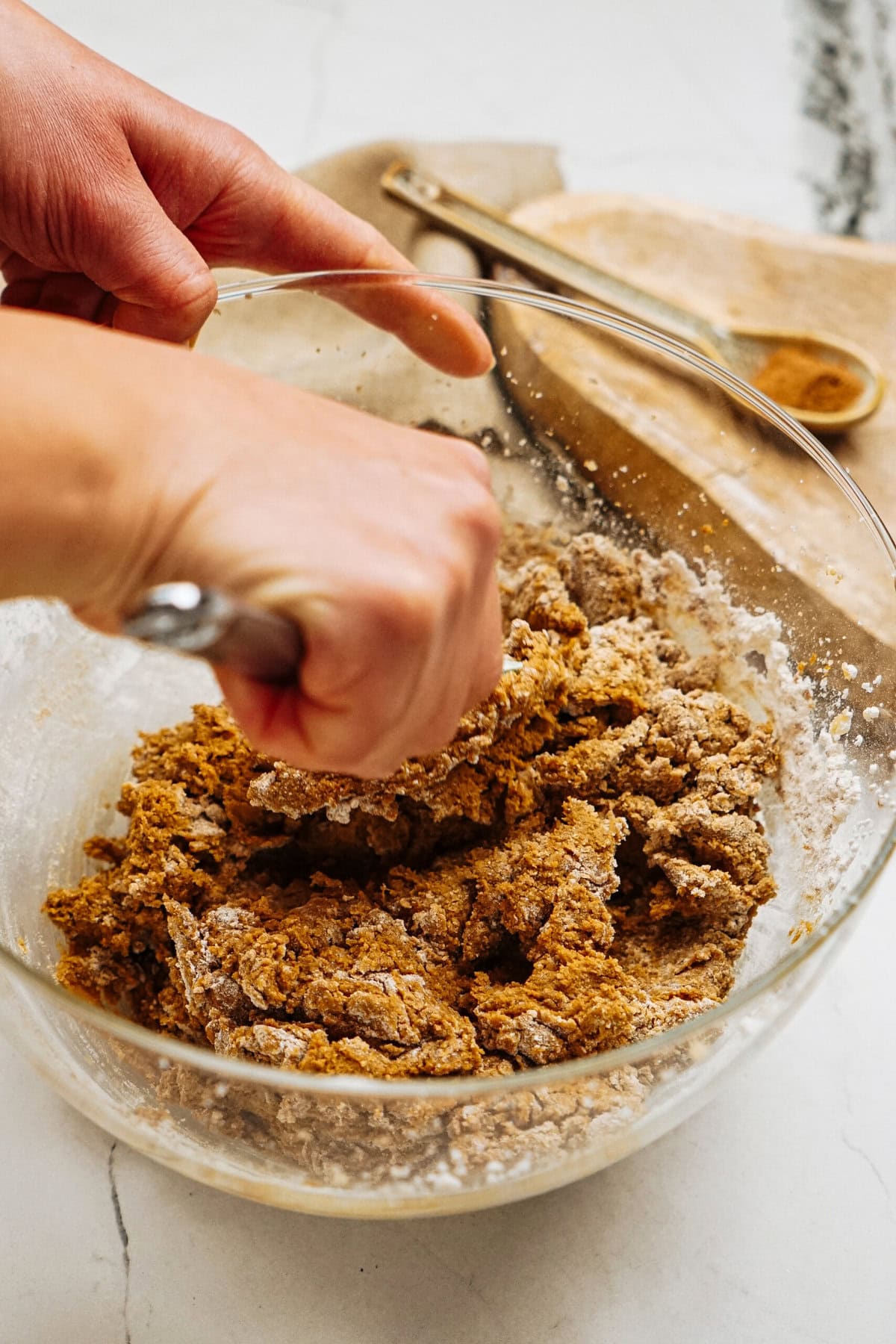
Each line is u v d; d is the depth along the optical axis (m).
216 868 0.44
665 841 0.44
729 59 0.66
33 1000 0.40
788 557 0.46
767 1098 0.45
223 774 0.44
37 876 0.44
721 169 0.62
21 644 0.45
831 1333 0.43
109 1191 0.44
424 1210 0.40
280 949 0.41
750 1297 0.43
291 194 0.47
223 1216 0.44
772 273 0.58
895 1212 0.44
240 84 0.64
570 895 0.42
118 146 0.45
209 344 0.49
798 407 0.55
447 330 0.47
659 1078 0.39
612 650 0.46
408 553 0.35
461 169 0.62
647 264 0.58
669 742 0.44
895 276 0.58
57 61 0.45
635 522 0.48
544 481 0.49
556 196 0.60
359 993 0.40
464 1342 0.42
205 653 0.33
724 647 0.47
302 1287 0.43
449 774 0.43
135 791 0.44
